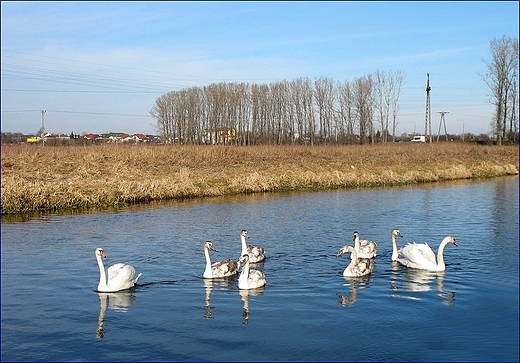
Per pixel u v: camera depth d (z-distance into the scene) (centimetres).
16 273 2081
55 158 5347
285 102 11444
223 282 1969
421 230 2916
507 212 3503
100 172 4775
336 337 1458
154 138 13375
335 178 5019
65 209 3591
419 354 1350
